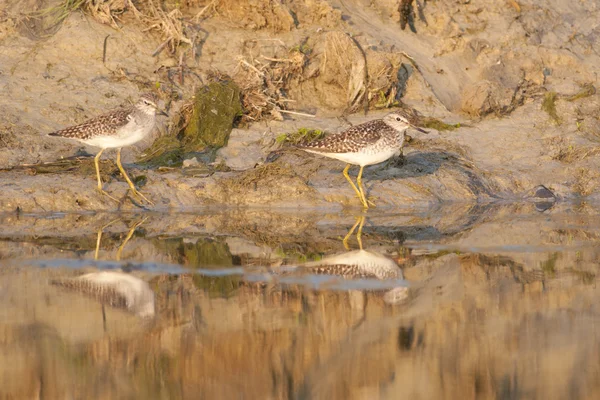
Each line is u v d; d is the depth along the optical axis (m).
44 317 9.52
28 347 8.70
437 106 19.59
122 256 12.19
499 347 8.87
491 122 19.48
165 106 18.00
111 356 8.51
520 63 20.78
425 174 17.45
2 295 10.23
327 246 13.12
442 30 21.23
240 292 10.54
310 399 7.70
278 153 17.45
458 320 9.69
